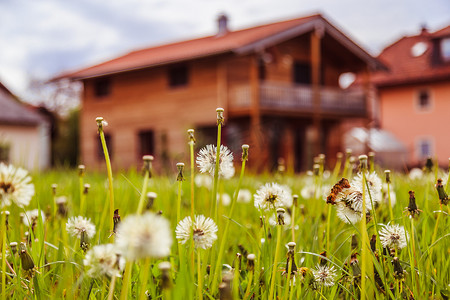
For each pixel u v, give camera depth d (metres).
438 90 35.44
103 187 4.01
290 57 25.61
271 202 1.74
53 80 28.73
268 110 22.03
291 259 1.62
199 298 1.53
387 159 32.72
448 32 35.34
